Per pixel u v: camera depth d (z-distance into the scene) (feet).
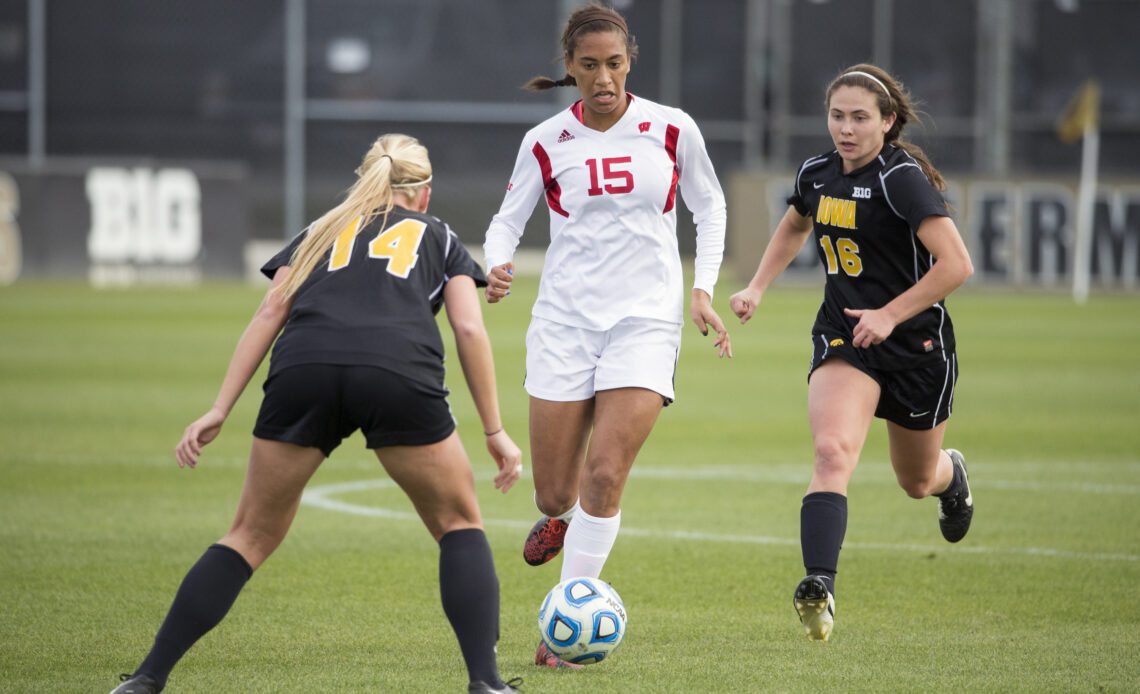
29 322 261.44
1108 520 104.12
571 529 68.85
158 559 88.22
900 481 77.61
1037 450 139.54
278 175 439.22
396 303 56.59
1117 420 161.27
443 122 446.19
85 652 66.90
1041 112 457.27
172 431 146.20
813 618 62.95
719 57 459.32
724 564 89.20
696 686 61.57
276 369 56.08
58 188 351.87
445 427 56.29
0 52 430.20
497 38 445.37
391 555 90.68
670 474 125.80
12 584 80.84
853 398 69.21
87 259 354.33
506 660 66.69
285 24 437.58
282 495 56.49
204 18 435.53
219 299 318.04
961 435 149.59
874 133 69.15
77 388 179.52
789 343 253.65
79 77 433.48
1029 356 228.84
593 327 69.62
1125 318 303.27
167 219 360.89
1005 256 364.99
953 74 455.22
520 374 200.13
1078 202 364.58
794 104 460.55
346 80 442.09
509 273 71.36
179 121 436.76
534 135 71.61
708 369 214.48
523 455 136.46
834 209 70.85
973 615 75.97
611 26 67.87
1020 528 101.19
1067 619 75.05
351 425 56.29
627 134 70.13
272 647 68.33
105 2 432.25
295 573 85.30
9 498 109.40
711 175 72.59
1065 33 455.22
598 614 64.03
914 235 69.72
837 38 458.09
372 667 64.54
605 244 70.03
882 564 89.35
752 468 129.29
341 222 58.59
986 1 451.94
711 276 71.77
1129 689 61.31
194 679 62.34
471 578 56.03
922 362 70.38
